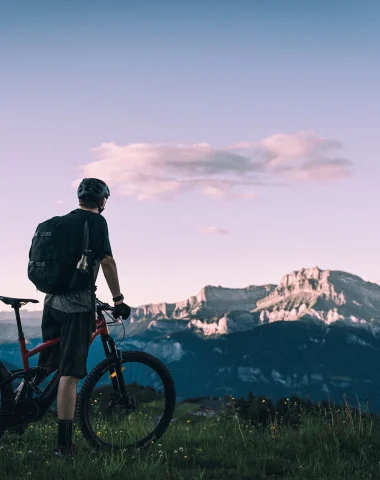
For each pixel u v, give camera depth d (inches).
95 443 213.9
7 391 206.1
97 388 218.2
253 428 277.6
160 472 188.9
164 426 225.3
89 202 220.5
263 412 296.8
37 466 199.3
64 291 210.7
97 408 217.2
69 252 210.1
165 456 210.1
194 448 223.0
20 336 211.3
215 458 212.8
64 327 210.8
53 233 210.7
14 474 191.5
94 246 212.8
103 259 214.8
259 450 222.2
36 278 210.7
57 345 214.7
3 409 205.3
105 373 217.0
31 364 212.7
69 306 210.1
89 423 213.9
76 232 212.1
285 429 256.2
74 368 208.5
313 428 243.4
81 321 210.7
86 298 211.3
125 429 222.2
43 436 250.4
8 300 210.1
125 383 219.9
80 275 210.5
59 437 208.2
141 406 225.0
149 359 223.6
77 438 233.8
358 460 200.2
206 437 248.8
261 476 194.1
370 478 183.5
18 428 208.5
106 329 218.7
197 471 193.8
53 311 211.5
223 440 238.4
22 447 229.3
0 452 209.9
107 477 185.6
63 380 208.8
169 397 225.8
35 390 210.2
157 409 226.7
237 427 278.5
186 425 296.8
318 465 193.8
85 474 185.8
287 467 201.9
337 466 193.5
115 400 217.9
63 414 208.1
